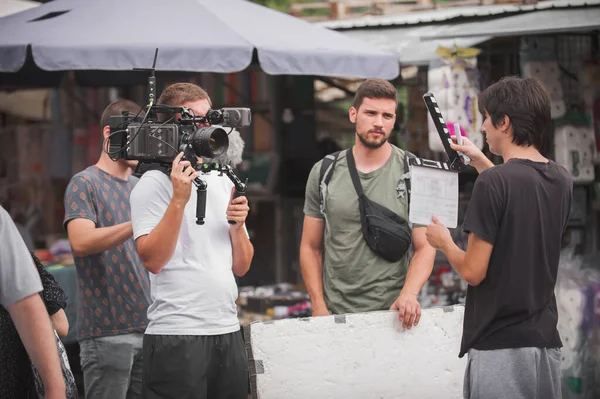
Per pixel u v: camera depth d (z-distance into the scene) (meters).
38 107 10.84
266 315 8.41
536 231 3.93
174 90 4.48
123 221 5.21
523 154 4.04
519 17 7.80
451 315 4.93
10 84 9.73
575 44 7.66
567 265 7.43
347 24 8.71
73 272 7.98
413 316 4.84
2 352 3.41
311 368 4.72
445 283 7.82
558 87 7.61
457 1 8.88
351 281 5.25
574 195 7.82
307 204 5.48
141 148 4.22
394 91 5.28
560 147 7.50
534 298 3.95
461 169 4.43
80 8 7.12
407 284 5.12
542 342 3.94
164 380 4.18
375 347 4.81
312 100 9.85
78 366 8.43
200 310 4.21
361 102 5.25
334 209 5.28
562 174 4.04
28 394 3.51
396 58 7.23
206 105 4.50
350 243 5.25
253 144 9.93
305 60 6.76
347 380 4.76
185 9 7.00
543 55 7.66
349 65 6.98
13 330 3.45
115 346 5.13
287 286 9.09
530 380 3.92
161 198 4.26
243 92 9.90
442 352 4.90
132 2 7.11
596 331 7.30
